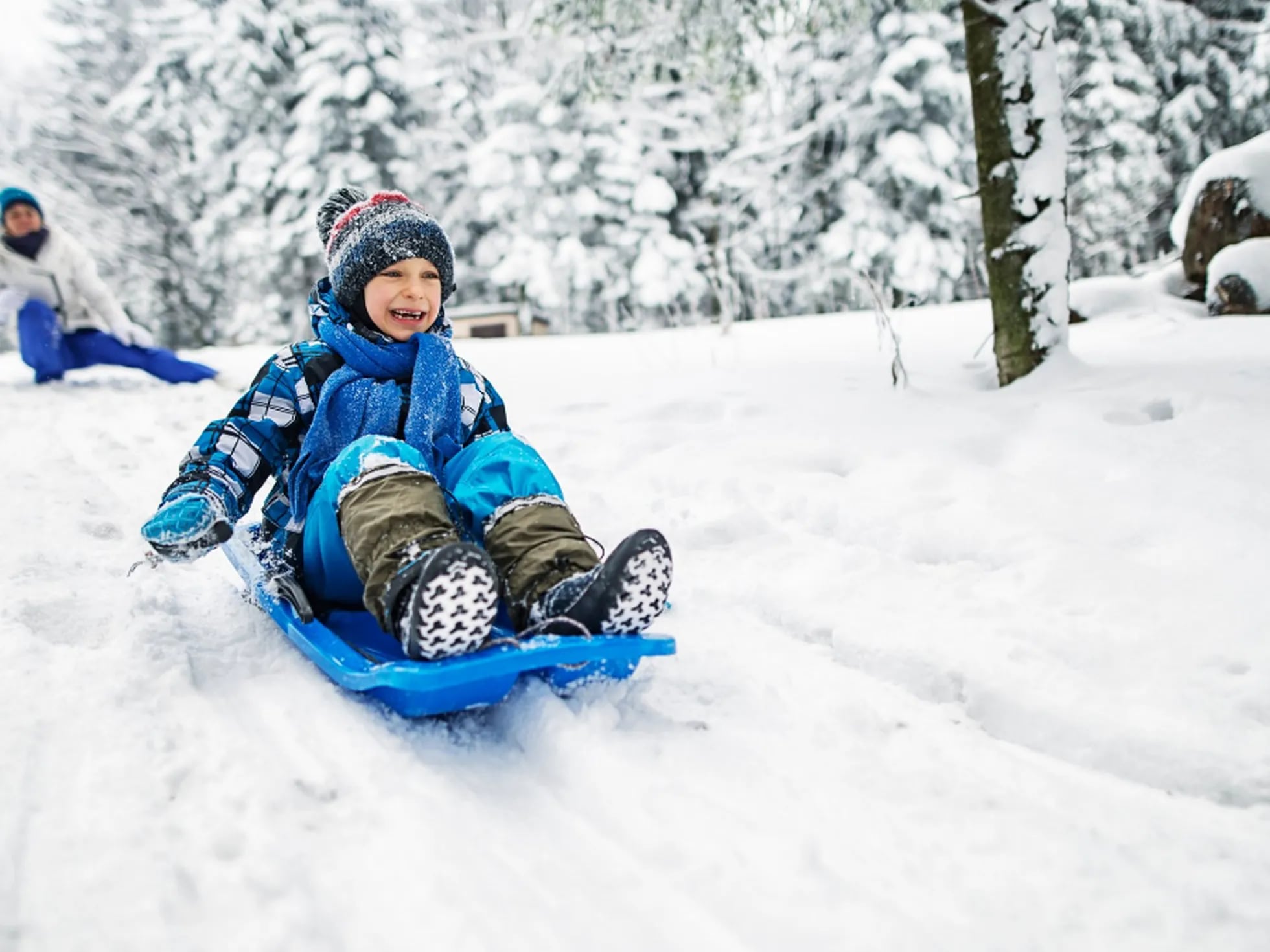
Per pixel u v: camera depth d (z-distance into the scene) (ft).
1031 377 13.33
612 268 58.18
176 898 4.01
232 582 8.25
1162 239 56.70
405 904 4.07
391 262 7.28
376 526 5.80
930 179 50.21
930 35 49.93
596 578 5.61
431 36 63.05
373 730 5.58
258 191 62.80
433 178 63.87
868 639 7.14
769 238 53.83
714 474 11.13
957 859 4.64
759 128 52.01
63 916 3.84
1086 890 4.40
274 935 3.83
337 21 61.98
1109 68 54.44
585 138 57.36
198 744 5.25
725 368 18.44
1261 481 8.92
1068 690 6.31
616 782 5.13
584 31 19.88
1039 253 13.34
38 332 21.47
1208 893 4.34
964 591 7.87
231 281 72.23
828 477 10.75
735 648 7.26
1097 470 9.86
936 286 51.60
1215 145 58.65
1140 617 7.08
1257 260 19.93
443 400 7.17
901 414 12.78
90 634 6.78
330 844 4.47
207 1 65.16
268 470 7.05
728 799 5.08
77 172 70.38
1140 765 5.62
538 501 6.31
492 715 6.10
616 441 13.03
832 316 30.86
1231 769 5.41
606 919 4.10
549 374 20.10
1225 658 6.45
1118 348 16.99
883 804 5.12
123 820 4.46
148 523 6.11
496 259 60.95
